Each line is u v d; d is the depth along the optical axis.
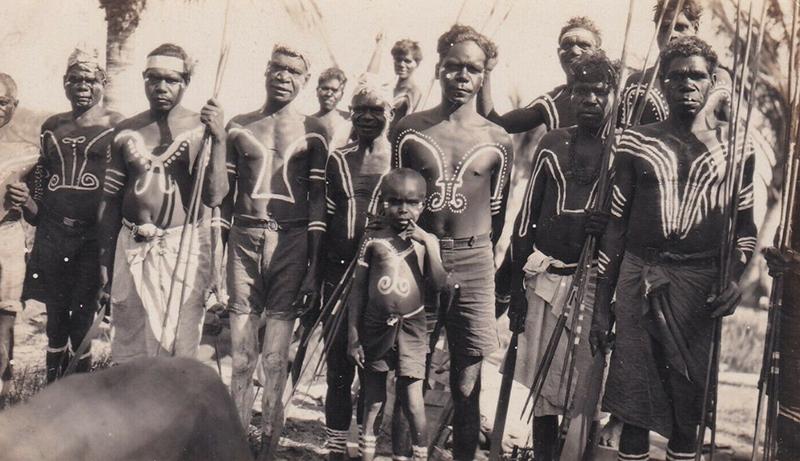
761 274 8.10
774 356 6.27
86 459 3.15
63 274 7.46
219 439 3.46
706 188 6.25
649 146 6.30
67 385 3.31
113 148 7.14
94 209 7.44
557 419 6.61
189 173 7.08
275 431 6.74
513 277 6.69
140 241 7.07
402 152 6.64
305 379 7.02
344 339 6.57
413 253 6.32
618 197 6.36
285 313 6.78
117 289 7.10
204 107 6.93
